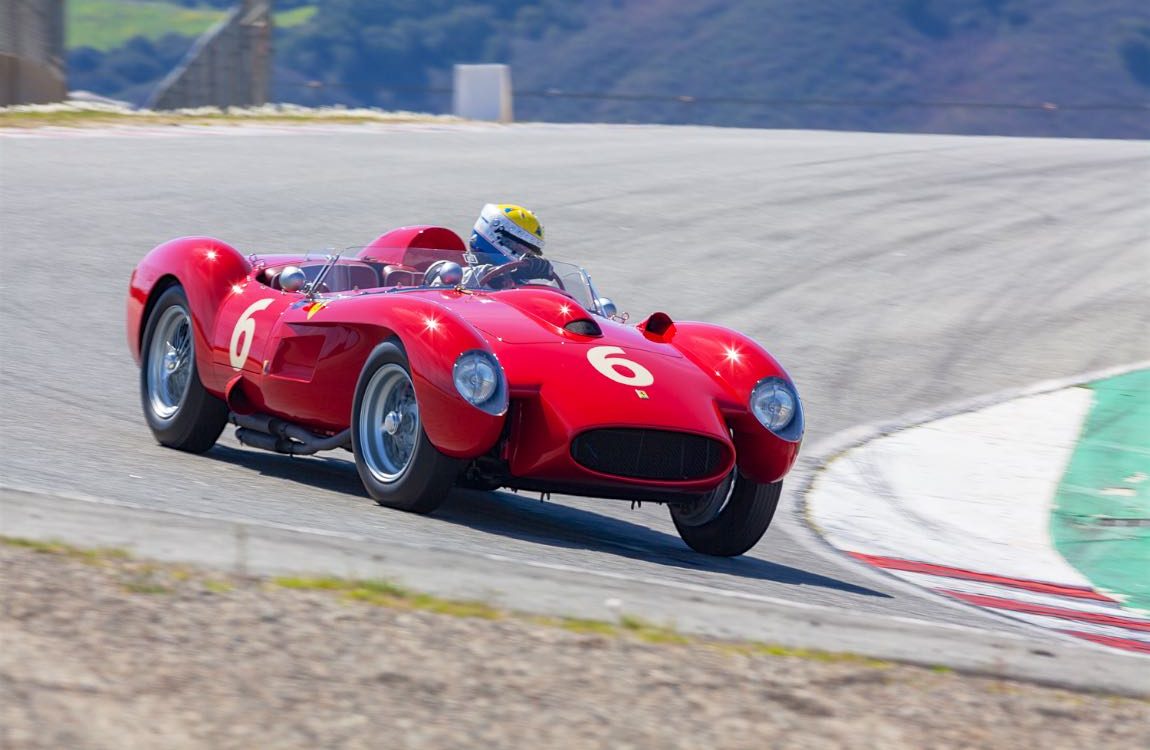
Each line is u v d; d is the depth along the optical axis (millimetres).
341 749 9797
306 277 24344
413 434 19719
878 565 23609
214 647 11422
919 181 74812
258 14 108562
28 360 30969
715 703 11555
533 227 24750
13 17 84375
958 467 31953
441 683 11258
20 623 11312
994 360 42562
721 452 19688
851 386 38812
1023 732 11758
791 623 14328
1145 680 13938
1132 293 52281
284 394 21984
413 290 22531
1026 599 22172
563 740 10422
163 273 24625
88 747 9312
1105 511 29078
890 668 13227
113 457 21891
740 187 68938
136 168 59875
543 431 18984
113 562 13445
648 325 22188
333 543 15023
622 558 19281
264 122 86750
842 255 55656
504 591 14109
